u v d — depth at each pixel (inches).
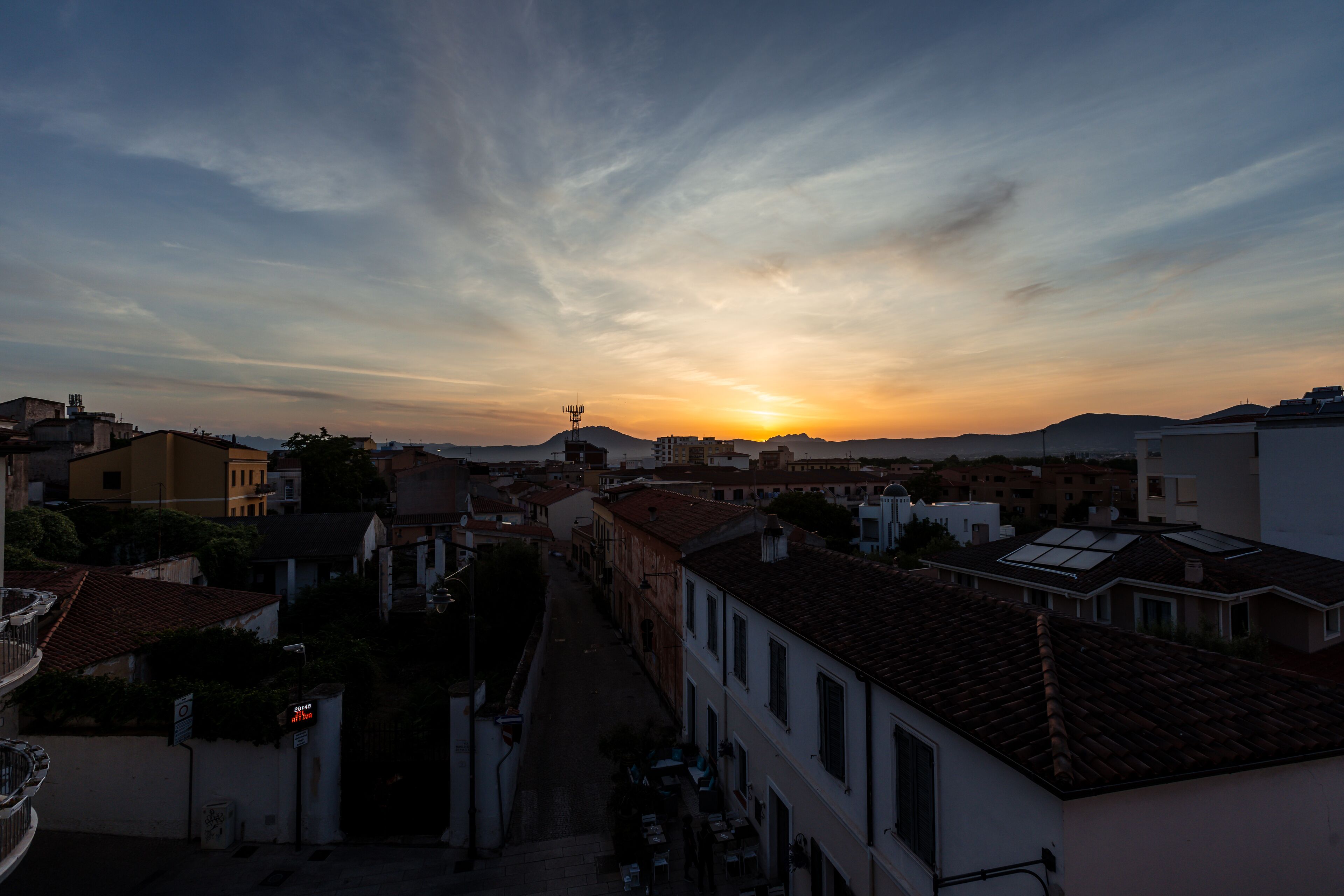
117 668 678.5
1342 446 976.3
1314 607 655.8
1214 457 1176.2
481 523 1871.3
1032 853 262.7
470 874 561.3
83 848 563.8
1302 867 282.7
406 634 1219.2
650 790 601.6
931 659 368.2
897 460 7298.2
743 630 625.6
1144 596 731.4
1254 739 275.9
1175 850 263.9
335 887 534.9
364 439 4510.3
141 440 1740.9
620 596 1363.2
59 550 1184.8
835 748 438.6
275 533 1476.4
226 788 590.6
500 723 609.3
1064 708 285.1
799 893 494.0
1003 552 979.9
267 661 756.0
